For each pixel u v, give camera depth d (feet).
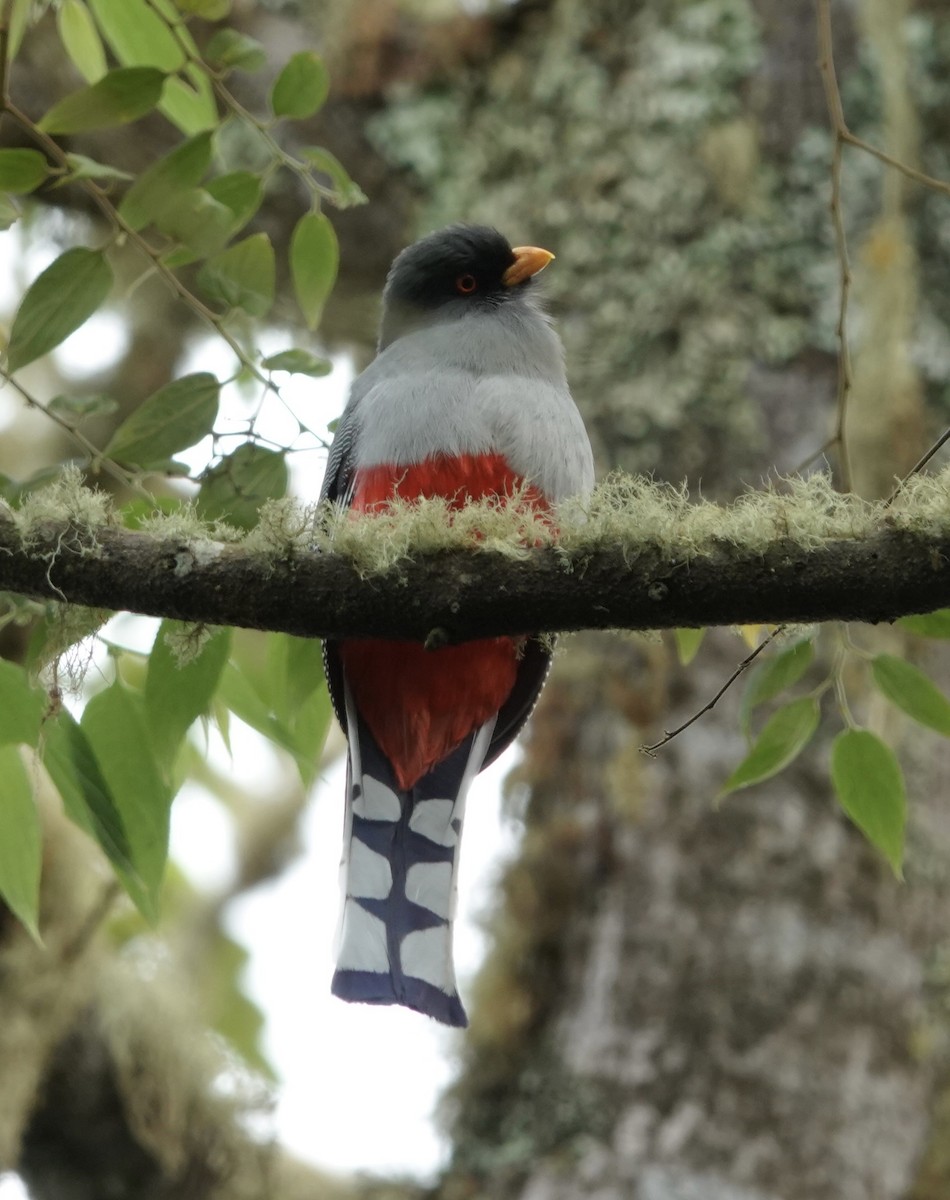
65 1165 32.48
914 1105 31.22
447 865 26.25
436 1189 31.53
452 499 26.23
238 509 22.81
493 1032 32.48
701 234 36.96
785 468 35.22
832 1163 30.07
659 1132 30.25
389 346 31.12
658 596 19.21
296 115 22.63
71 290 21.85
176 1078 32.71
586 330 36.99
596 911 32.94
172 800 22.18
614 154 37.96
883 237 36.22
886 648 33.27
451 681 26.50
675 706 33.68
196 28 38.99
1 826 21.98
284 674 24.04
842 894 32.09
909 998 31.83
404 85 39.68
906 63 37.73
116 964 33.27
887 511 18.69
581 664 34.32
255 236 22.72
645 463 35.65
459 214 38.99
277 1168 32.83
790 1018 31.17
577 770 33.91
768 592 18.85
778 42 37.86
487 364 29.58
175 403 22.30
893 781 21.72
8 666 21.65
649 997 31.55
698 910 32.09
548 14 39.73
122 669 37.99
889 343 35.73
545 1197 29.96
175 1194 32.60
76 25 25.18
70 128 22.21
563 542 19.61
